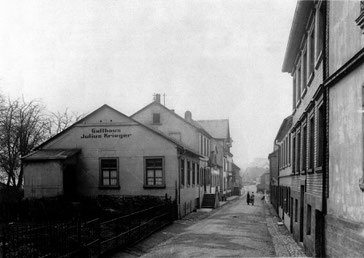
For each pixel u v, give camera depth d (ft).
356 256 22.77
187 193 91.97
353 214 23.84
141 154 80.02
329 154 29.96
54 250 30.71
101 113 81.56
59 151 79.05
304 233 42.34
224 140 183.21
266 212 104.83
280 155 90.84
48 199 68.08
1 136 103.50
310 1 38.04
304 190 43.34
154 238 52.54
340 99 26.99
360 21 22.11
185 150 85.76
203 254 41.04
